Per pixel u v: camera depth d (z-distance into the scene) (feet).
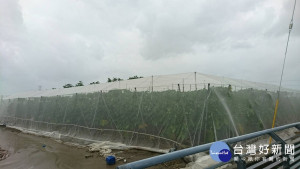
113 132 47.19
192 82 42.83
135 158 33.94
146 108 43.01
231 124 34.30
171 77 49.19
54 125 65.16
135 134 42.78
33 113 79.71
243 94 41.50
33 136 61.98
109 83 66.18
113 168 29.71
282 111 54.95
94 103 54.80
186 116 35.86
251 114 40.70
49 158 36.22
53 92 86.69
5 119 100.27
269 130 9.78
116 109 48.73
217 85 36.24
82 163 32.76
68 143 49.32
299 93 76.02
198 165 18.94
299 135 12.75
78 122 57.11
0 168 31.60
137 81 56.29
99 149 40.24
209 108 33.37
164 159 5.06
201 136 32.60
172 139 36.78
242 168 7.47
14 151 41.93
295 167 11.22
